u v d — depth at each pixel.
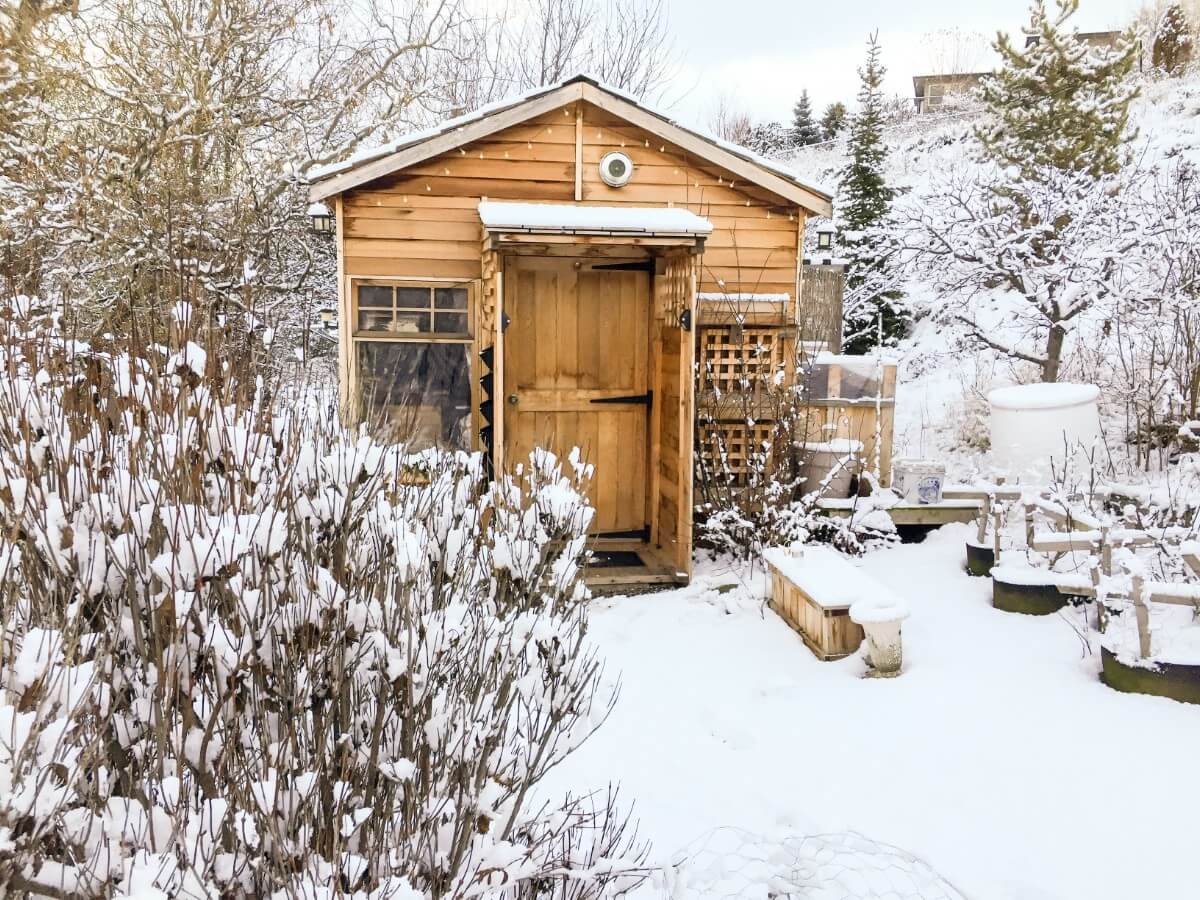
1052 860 3.23
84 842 1.64
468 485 3.14
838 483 7.38
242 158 10.10
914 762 3.97
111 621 1.99
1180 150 11.16
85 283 8.65
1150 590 4.45
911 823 3.52
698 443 7.30
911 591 6.11
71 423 2.21
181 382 2.27
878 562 6.77
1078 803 3.56
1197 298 8.25
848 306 11.67
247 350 3.07
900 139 25.38
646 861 3.21
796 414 7.18
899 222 9.95
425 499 3.01
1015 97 12.34
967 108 27.05
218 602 2.08
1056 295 8.95
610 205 7.10
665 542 7.31
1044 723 4.19
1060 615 5.40
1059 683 4.57
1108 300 8.48
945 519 7.26
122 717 1.98
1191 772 3.69
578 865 2.63
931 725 4.29
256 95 10.38
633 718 4.55
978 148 13.89
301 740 2.10
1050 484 6.64
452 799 2.26
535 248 7.22
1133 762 3.80
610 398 7.54
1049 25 11.95
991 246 9.27
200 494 2.17
